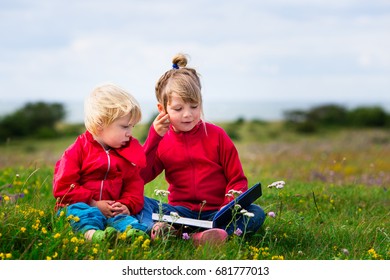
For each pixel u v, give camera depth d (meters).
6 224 6.19
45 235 6.27
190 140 7.74
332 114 81.69
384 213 10.12
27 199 9.52
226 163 7.74
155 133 7.53
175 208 7.62
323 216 9.32
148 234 6.68
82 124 74.38
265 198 10.62
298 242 7.38
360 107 83.81
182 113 7.39
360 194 11.62
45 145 55.19
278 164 20.83
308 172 16.67
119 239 6.34
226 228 6.81
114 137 7.08
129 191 7.39
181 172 7.79
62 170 7.09
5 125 66.81
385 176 16.11
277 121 82.94
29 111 71.94
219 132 7.80
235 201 6.68
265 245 7.08
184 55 7.80
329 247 7.30
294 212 9.28
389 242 7.68
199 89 7.50
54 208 7.14
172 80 7.42
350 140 44.62
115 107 6.95
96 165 7.16
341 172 17.08
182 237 6.80
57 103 74.56
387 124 80.62
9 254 5.70
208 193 7.72
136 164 7.25
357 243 7.46
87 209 6.74
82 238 6.24
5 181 11.38
